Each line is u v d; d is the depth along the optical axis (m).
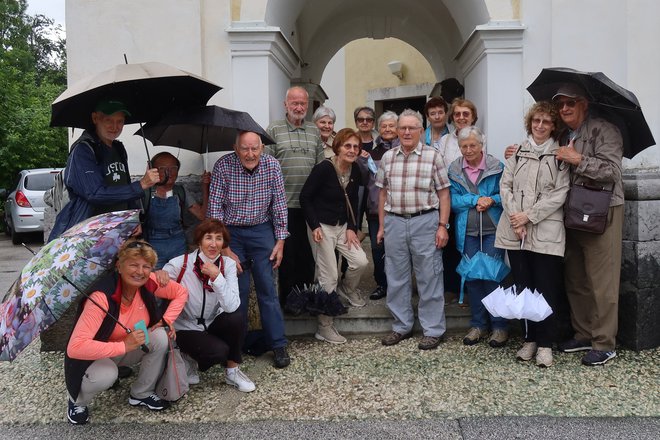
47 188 11.59
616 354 3.96
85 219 3.38
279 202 3.92
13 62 20.67
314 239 4.16
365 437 2.91
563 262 4.06
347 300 4.86
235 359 3.55
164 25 4.58
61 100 3.21
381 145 4.96
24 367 4.14
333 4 7.50
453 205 4.20
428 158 4.07
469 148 4.04
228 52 4.62
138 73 3.34
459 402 3.28
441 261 4.20
